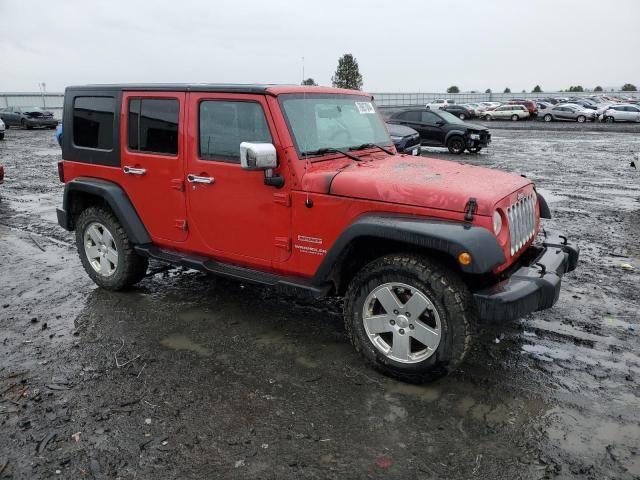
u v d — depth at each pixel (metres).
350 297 3.71
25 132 31.28
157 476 2.73
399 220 3.36
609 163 15.63
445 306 3.29
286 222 3.88
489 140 18.98
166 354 4.03
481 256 3.08
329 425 3.14
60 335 4.37
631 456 2.85
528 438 3.01
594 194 10.77
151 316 4.73
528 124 37.69
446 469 2.76
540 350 4.05
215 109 4.11
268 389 3.54
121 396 3.46
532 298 3.26
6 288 5.47
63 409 3.31
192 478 2.71
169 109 4.40
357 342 3.73
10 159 17.80
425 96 82.25
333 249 3.61
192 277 5.73
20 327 4.52
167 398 3.43
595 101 52.88
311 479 2.70
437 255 3.47
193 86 4.21
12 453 2.91
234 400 3.41
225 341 4.24
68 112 5.26
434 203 3.34
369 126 4.70
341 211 3.62
